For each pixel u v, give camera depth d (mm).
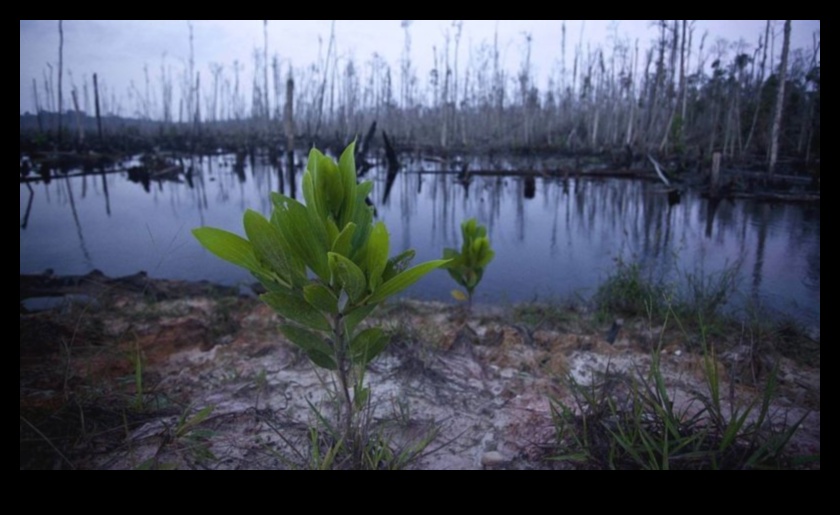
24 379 2361
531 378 2629
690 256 6965
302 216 1546
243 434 1963
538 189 16281
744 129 21734
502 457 1794
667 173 17406
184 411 2082
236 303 4426
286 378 2557
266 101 42844
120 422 2004
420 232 9578
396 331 3094
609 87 35562
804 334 3469
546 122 40438
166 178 20094
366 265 1633
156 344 3133
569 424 1899
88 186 17203
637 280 4449
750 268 6133
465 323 3824
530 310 4449
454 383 2520
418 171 20938
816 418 2092
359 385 1789
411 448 1877
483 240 4066
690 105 29484
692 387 2467
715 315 3834
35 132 29906
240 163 25375
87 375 2486
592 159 26984
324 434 1953
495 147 34312
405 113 46125
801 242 7684
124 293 4777
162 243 8062
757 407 2215
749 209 10977
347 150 1606
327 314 1777
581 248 7875
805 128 17969
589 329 3818
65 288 4945
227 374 2641
